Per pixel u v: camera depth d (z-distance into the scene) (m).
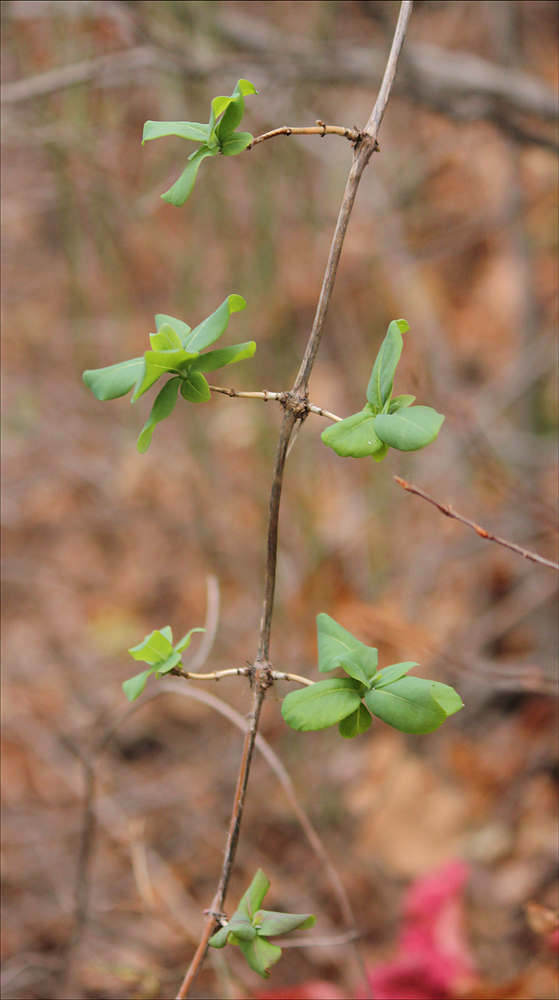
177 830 1.70
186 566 2.35
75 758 1.87
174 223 2.16
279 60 1.59
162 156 1.93
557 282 2.15
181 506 2.31
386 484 1.97
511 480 1.46
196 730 1.95
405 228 2.33
